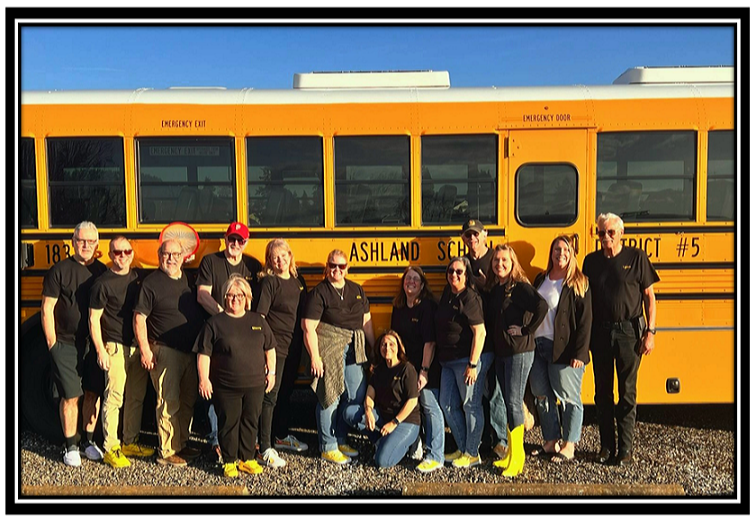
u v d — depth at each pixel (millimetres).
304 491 4312
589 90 5137
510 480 4402
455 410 4629
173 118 5023
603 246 4484
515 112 5047
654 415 5832
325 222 5059
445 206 5070
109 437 4660
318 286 4605
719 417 5758
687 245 5016
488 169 5051
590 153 5031
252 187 5055
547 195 5059
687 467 4637
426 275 5062
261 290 4574
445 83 5355
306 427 5656
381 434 4680
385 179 5055
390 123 5031
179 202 5047
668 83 5289
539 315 4281
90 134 4992
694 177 5008
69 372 4598
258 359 4391
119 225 5043
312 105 5074
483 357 4523
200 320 4637
